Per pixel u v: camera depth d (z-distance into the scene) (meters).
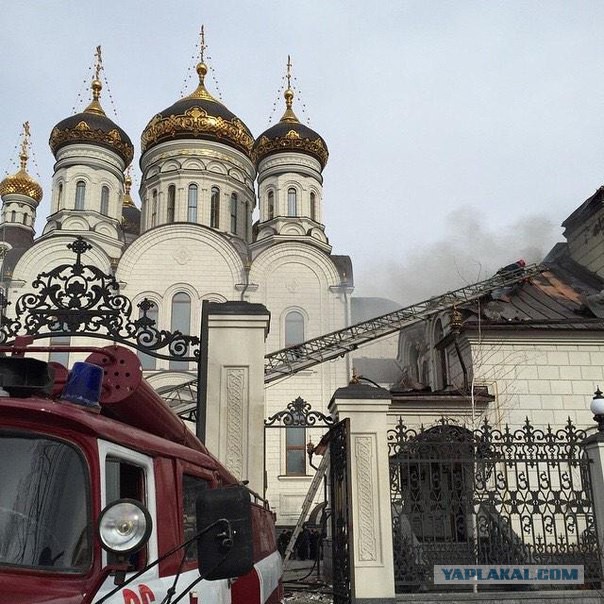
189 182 39.12
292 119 41.84
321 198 40.28
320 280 34.44
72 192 37.81
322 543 16.69
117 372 4.63
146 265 33.78
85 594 2.77
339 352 23.27
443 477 9.84
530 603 9.06
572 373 18.33
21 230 53.34
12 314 32.06
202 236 34.34
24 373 3.46
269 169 39.84
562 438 9.95
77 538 2.92
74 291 10.23
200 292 33.62
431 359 23.61
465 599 9.06
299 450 31.31
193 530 4.14
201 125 39.84
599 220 22.30
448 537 10.63
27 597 2.68
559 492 9.68
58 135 38.97
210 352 10.02
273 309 33.88
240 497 3.08
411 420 17.05
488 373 18.17
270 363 23.50
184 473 4.14
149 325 10.20
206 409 9.71
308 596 13.27
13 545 2.83
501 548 9.45
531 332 18.58
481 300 22.38
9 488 2.94
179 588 3.62
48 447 3.05
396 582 9.19
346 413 9.77
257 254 35.06
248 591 5.76
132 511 2.69
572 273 23.31
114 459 3.23
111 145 39.31
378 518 9.31
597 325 18.66
